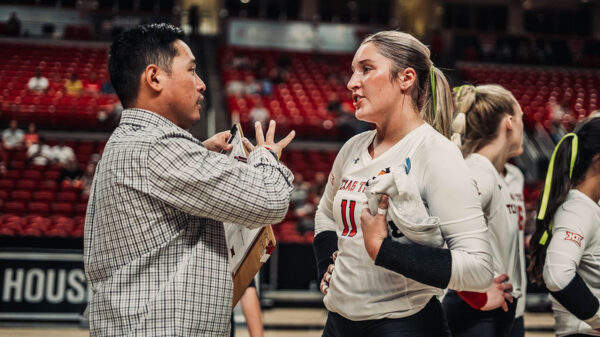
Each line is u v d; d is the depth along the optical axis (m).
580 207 2.12
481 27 23.22
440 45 19.28
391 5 23.00
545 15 23.48
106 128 13.55
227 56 17.75
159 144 1.77
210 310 1.77
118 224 1.77
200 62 17.66
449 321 2.45
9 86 15.04
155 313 1.71
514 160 13.74
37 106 14.03
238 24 19.86
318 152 13.32
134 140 1.79
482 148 2.65
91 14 19.34
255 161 1.89
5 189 10.29
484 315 2.40
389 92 1.89
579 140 2.20
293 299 7.82
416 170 1.82
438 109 1.99
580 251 2.07
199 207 1.77
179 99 1.90
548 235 2.20
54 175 10.89
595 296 2.07
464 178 1.77
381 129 1.96
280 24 20.05
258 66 17.20
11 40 17.92
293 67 18.02
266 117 13.79
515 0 23.08
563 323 2.21
